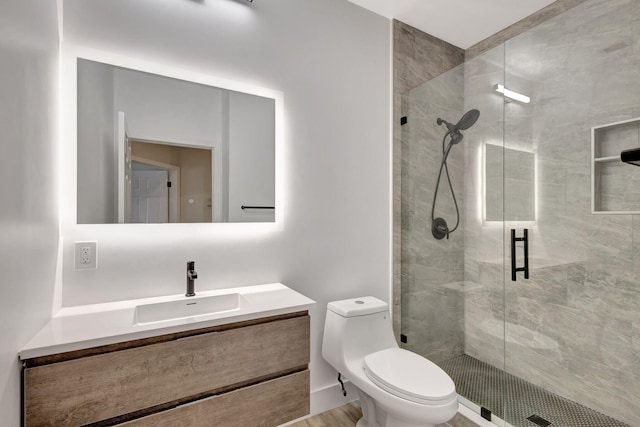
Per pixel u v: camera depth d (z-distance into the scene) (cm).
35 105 101
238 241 174
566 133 178
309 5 199
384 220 231
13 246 84
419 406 134
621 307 162
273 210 184
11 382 84
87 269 137
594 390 172
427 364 161
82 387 98
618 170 161
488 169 208
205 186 165
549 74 184
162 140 154
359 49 219
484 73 208
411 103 234
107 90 142
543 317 190
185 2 161
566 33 179
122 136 145
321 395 197
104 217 141
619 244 163
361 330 181
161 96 154
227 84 171
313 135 199
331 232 206
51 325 112
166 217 155
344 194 212
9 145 81
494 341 211
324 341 190
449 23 238
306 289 196
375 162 226
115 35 144
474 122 212
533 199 192
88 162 138
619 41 160
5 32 79
